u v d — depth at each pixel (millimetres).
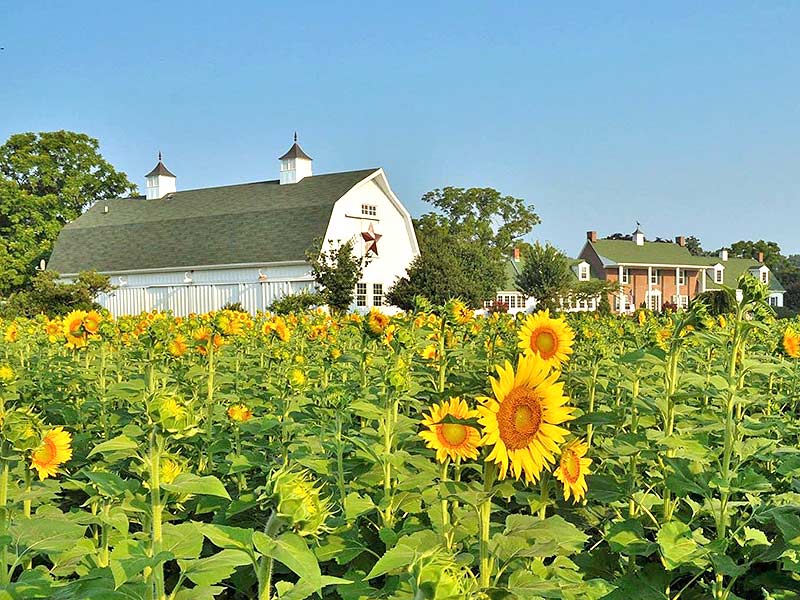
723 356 6422
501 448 2941
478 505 3092
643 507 4355
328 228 41500
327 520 3654
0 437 3771
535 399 2959
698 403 6105
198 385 6293
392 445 4289
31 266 60656
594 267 72125
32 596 2836
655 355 4535
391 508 3816
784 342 6293
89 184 66500
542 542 3133
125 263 47156
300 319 11688
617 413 5262
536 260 56438
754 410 6621
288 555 2158
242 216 45406
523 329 4469
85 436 5684
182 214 49250
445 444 3650
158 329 5438
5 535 3043
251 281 41781
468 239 93375
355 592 3371
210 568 2438
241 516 4586
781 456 4262
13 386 5336
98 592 2562
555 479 3801
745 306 4336
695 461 4246
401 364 5586
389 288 42281
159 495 2688
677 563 3715
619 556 4371
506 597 2920
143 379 6238
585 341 7598
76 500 5348
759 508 4062
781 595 3873
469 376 6156
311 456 4238
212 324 6633
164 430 2660
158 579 2580
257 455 4934
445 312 6617
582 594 3590
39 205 62750
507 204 96875
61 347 9594
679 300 73500
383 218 45062
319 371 6527
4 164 65188
